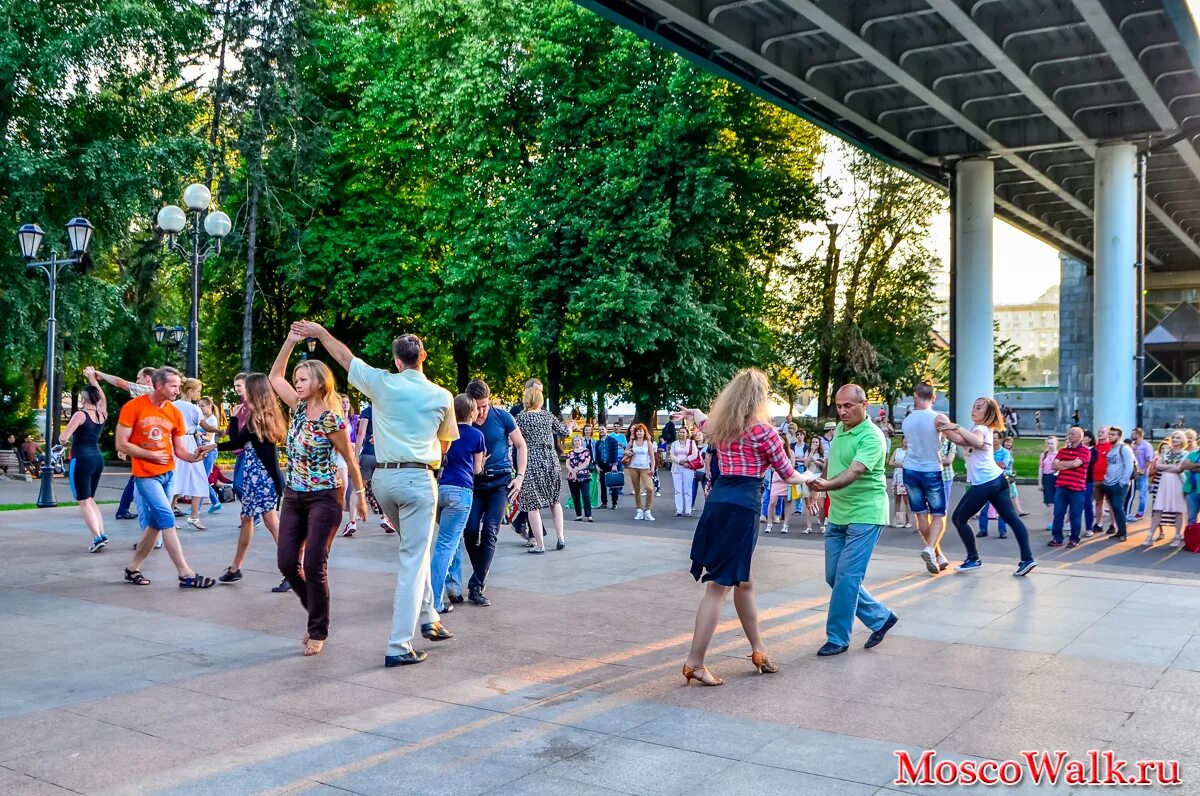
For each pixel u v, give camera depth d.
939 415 10.20
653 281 28.53
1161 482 14.53
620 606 8.33
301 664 6.25
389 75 30.83
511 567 10.57
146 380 12.26
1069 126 28.39
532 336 29.72
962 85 26.52
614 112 28.94
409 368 6.55
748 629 6.04
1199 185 40.09
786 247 37.62
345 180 32.44
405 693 5.58
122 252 32.31
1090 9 20.00
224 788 4.14
